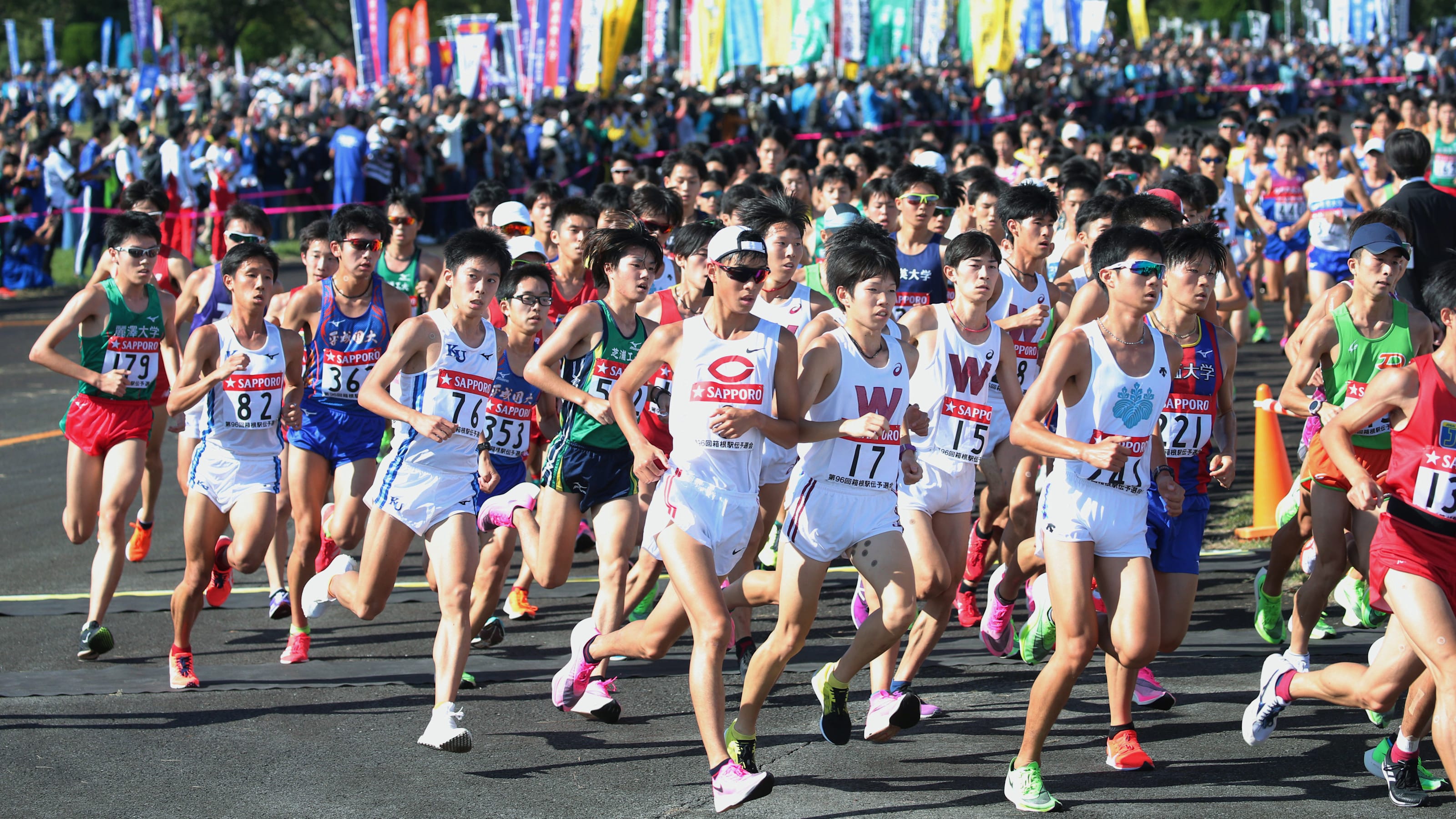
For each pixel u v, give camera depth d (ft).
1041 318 41.70
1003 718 34.24
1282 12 426.51
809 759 31.68
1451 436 26.61
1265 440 51.39
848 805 28.84
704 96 166.09
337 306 40.93
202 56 317.42
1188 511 31.48
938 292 46.65
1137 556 29.14
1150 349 29.30
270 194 141.49
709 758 28.50
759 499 38.55
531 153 148.15
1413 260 49.11
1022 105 220.84
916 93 198.80
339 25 430.20
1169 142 204.85
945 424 34.47
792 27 164.76
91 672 38.50
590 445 35.60
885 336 31.19
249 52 387.14
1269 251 86.17
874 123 176.55
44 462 67.21
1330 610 42.96
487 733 33.73
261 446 38.17
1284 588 44.65
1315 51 294.05
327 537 42.73
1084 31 223.92
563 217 46.09
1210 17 428.97
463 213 144.97
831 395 30.66
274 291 38.40
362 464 40.78
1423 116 100.22
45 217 120.88
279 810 28.78
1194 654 38.96
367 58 215.31
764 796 28.48
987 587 46.50
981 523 41.81
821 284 44.37
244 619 44.16
